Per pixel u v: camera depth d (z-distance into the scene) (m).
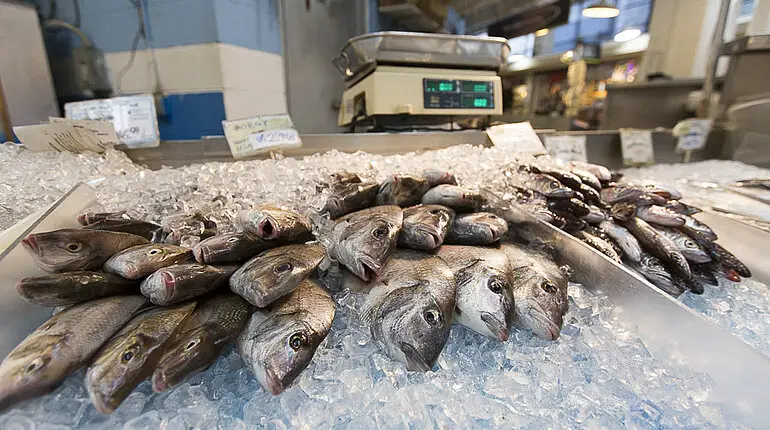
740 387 0.60
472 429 0.58
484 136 1.68
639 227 1.13
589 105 5.69
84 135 1.17
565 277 0.88
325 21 3.27
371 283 0.79
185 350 0.58
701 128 2.02
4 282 0.60
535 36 6.90
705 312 0.92
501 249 0.95
